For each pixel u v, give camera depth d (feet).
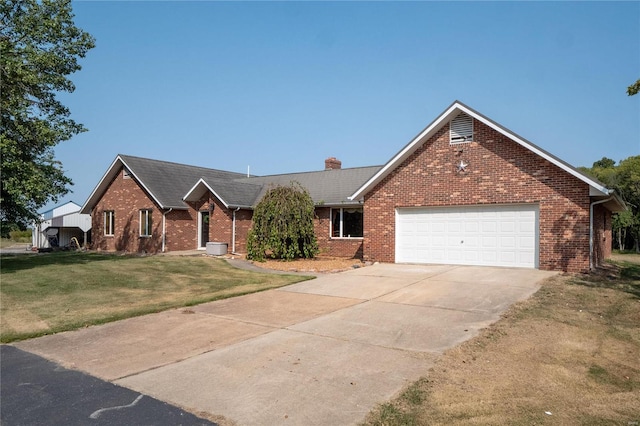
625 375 18.69
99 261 66.18
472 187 51.88
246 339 24.84
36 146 60.90
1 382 18.84
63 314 31.32
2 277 48.52
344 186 78.43
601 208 62.75
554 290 36.50
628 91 40.52
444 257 54.34
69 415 15.61
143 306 33.81
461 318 28.40
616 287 38.06
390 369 19.65
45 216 136.15
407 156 56.65
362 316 29.68
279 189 65.05
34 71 58.54
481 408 15.57
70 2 62.64
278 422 14.88
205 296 37.60
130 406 16.30
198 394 17.30
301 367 20.10
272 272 52.65
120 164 91.61
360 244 70.85
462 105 51.26
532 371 19.10
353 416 15.19
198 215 88.63
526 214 49.24
